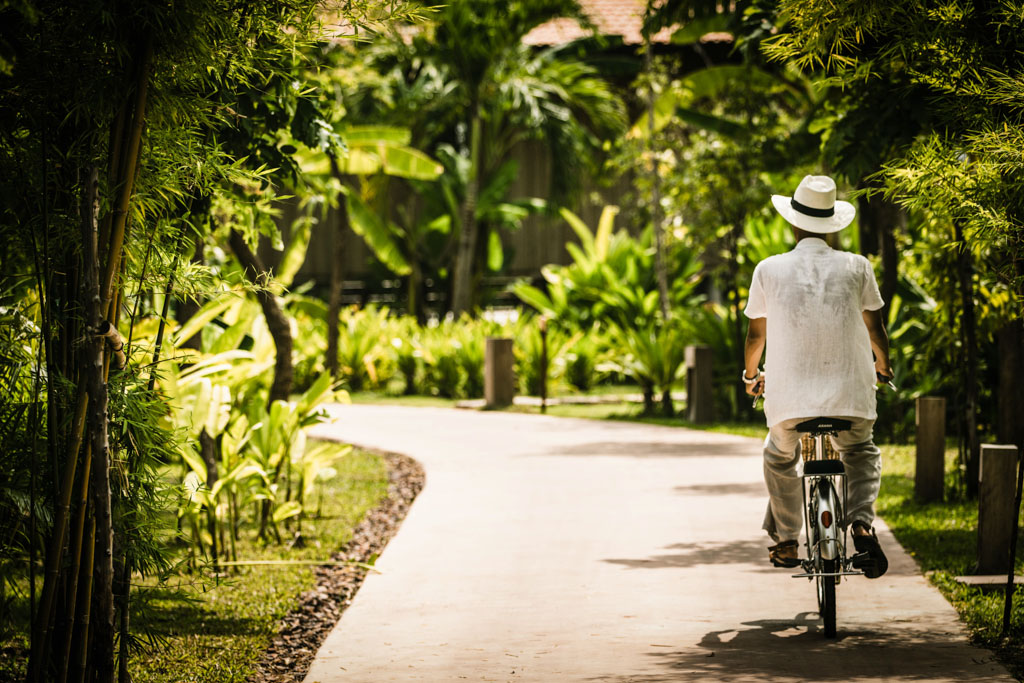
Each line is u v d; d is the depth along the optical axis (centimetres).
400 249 3650
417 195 3897
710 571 995
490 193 3541
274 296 1234
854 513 783
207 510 1039
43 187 562
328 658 770
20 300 677
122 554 658
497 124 3619
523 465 1677
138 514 650
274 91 921
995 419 1908
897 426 1994
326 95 1060
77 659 573
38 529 654
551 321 3353
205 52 574
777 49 821
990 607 834
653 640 791
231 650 798
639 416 2530
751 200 2356
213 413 1040
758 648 762
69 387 591
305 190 998
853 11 755
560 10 3188
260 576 1038
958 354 1596
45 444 632
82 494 571
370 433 2141
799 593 912
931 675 690
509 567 1030
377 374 3231
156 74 584
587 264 3378
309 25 623
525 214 3556
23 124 584
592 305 3359
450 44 3198
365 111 3194
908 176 737
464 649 784
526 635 813
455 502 1373
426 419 2411
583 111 3822
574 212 3928
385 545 1181
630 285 3300
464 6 3117
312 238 3909
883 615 838
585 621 847
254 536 1230
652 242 3369
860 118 1003
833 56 832
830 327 762
